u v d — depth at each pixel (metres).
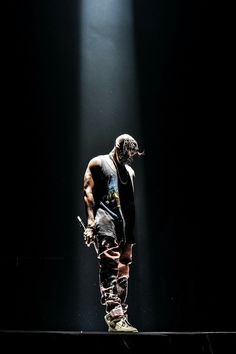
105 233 4.87
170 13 9.22
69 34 9.09
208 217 8.95
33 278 8.64
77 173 8.91
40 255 8.74
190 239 8.93
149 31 9.19
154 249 8.89
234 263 8.78
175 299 8.76
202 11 9.16
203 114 9.08
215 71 9.09
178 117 9.09
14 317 8.48
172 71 9.14
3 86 8.95
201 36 9.14
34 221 8.82
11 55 8.98
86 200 5.02
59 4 9.10
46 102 8.99
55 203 8.86
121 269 5.07
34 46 9.03
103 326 8.51
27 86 8.99
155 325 8.67
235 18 9.03
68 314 8.57
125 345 3.84
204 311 8.66
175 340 3.93
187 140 9.08
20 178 8.88
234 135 9.00
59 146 8.95
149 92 9.09
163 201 9.00
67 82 9.04
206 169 9.02
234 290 8.71
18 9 9.04
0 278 8.58
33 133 8.95
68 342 3.79
